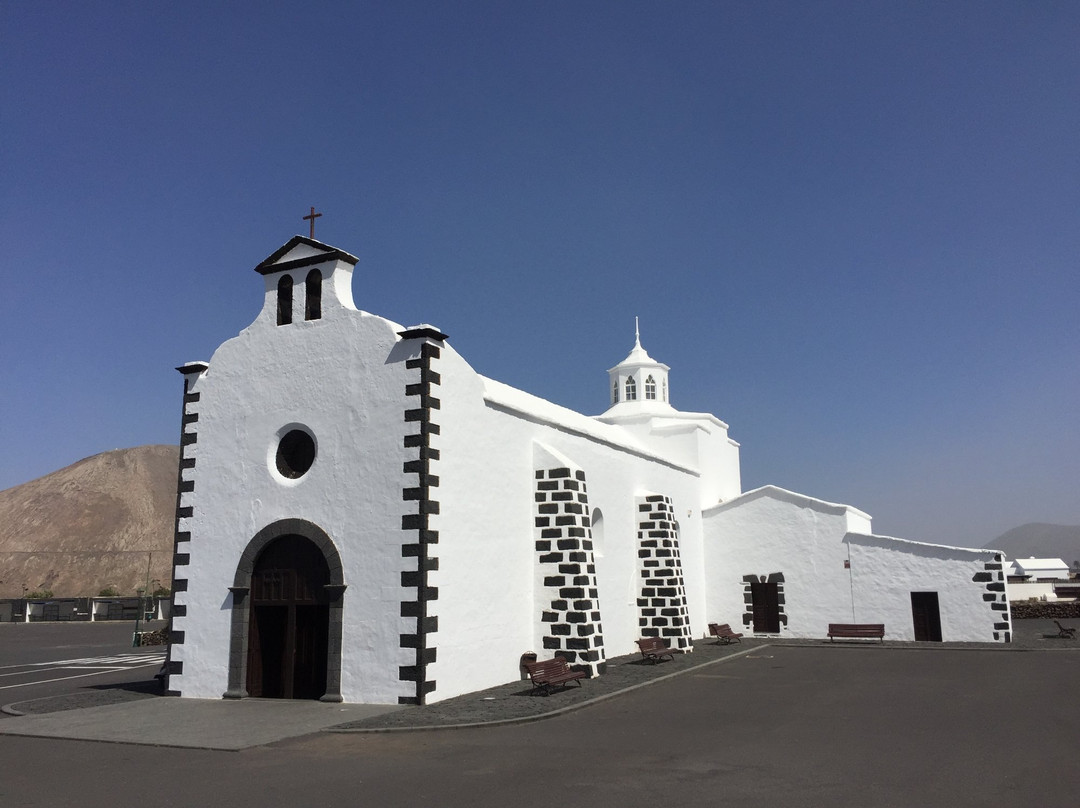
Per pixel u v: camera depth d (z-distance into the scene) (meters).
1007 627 29.84
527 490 21.80
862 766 11.44
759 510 34.34
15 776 11.43
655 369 39.56
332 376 19.14
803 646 30.03
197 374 21.06
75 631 53.78
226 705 17.69
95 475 151.38
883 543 32.06
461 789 10.32
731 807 9.40
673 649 26.92
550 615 21.31
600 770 11.28
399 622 17.17
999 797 9.81
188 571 19.92
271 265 20.64
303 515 18.75
